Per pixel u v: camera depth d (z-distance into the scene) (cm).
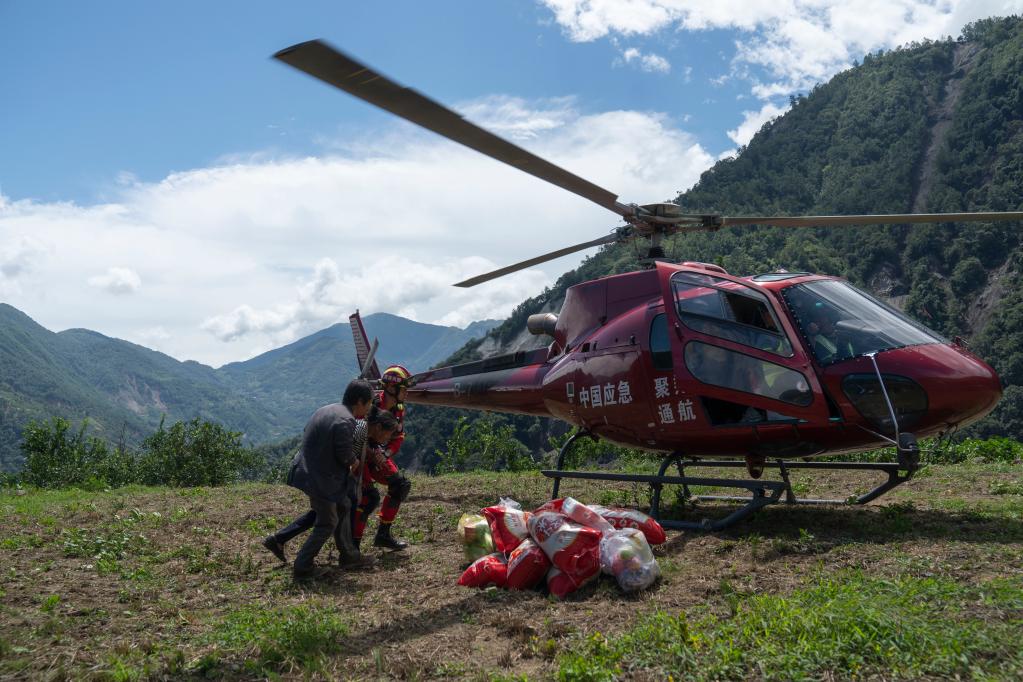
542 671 376
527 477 1309
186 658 425
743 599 459
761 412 722
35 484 2334
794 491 974
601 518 573
